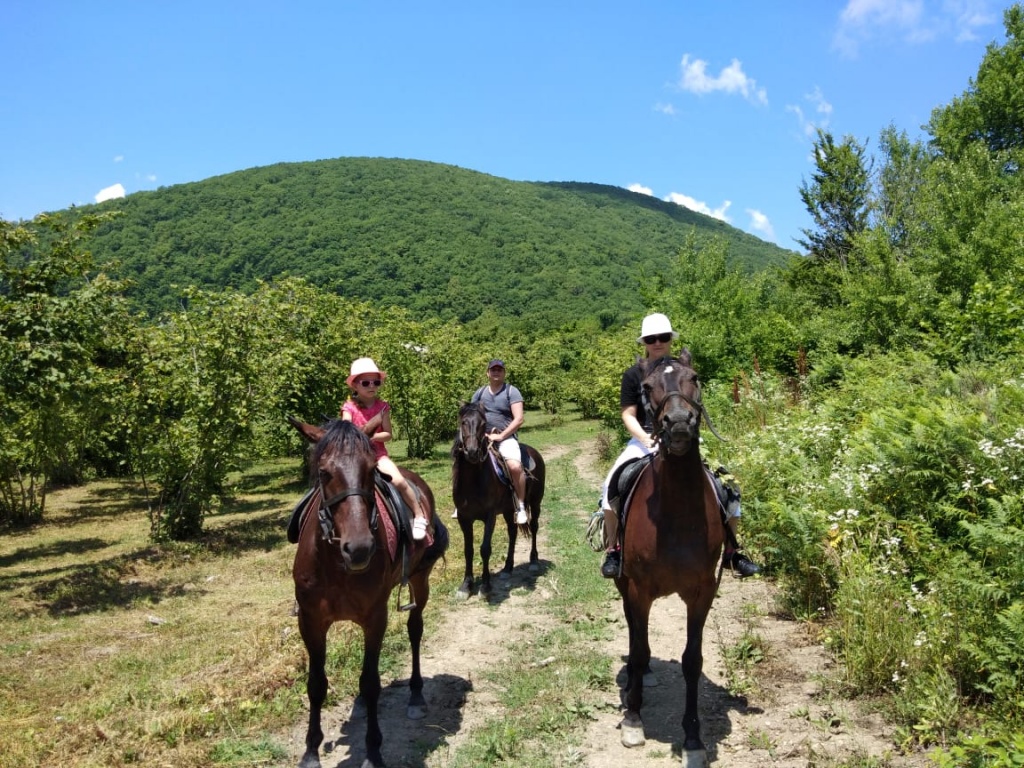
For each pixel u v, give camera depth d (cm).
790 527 707
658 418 447
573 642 686
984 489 618
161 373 1284
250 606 878
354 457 438
